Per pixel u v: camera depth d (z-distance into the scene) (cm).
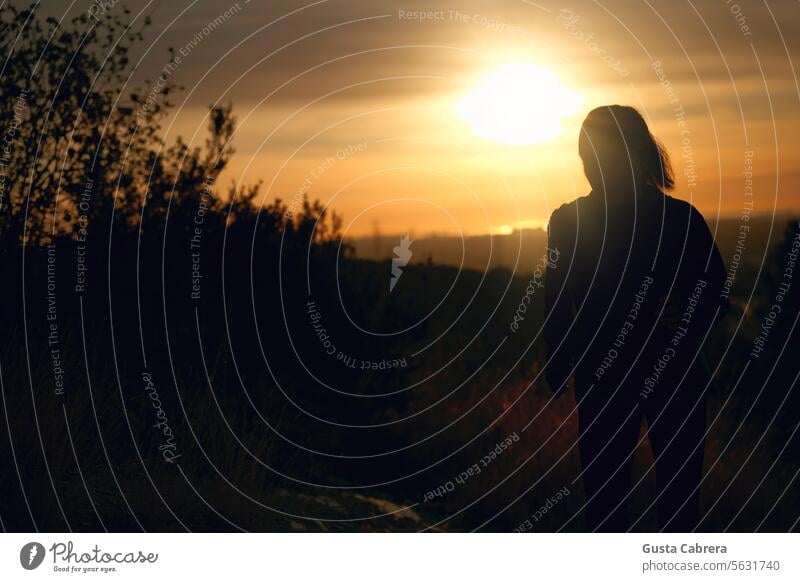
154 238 506
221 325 507
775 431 521
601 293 366
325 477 472
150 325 488
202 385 477
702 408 364
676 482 367
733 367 588
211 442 428
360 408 530
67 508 370
